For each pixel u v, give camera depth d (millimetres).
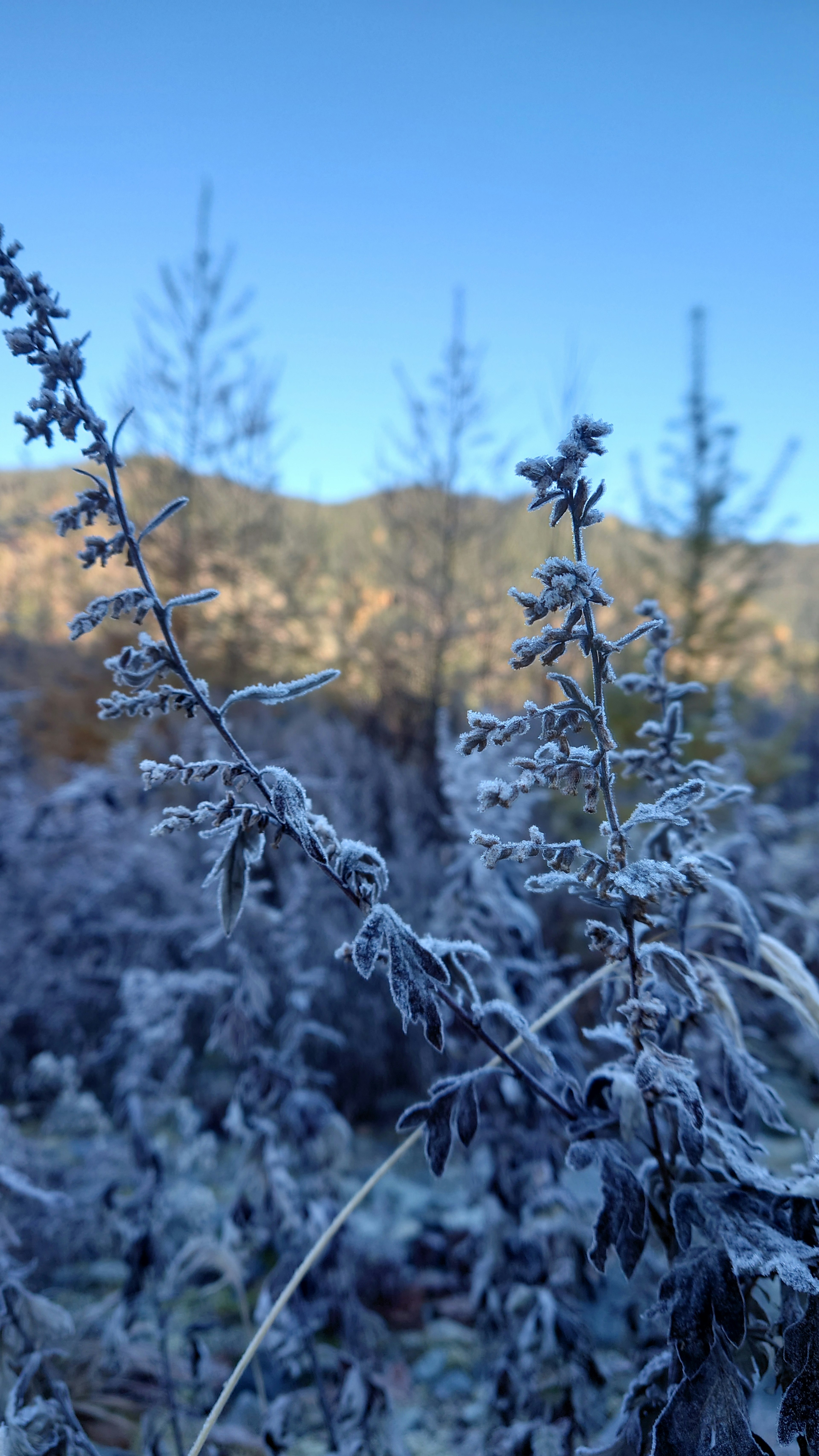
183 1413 662
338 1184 754
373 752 2215
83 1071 1156
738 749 2230
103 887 1323
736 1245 355
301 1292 689
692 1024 482
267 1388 755
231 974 846
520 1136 714
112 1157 854
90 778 1293
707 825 492
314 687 376
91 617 356
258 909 719
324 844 387
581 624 379
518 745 894
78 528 358
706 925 479
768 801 2070
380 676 3289
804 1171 393
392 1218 1004
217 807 366
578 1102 421
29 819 1398
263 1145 701
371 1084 1270
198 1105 1096
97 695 3312
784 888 883
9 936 1312
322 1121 721
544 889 351
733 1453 331
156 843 1422
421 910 1292
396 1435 652
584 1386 610
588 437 328
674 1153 418
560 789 345
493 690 3281
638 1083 352
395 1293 890
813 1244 367
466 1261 928
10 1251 805
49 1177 859
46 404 352
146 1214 701
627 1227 364
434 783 2018
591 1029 515
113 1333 687
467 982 400
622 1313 724
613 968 478
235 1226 703
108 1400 710
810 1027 427
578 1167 373
